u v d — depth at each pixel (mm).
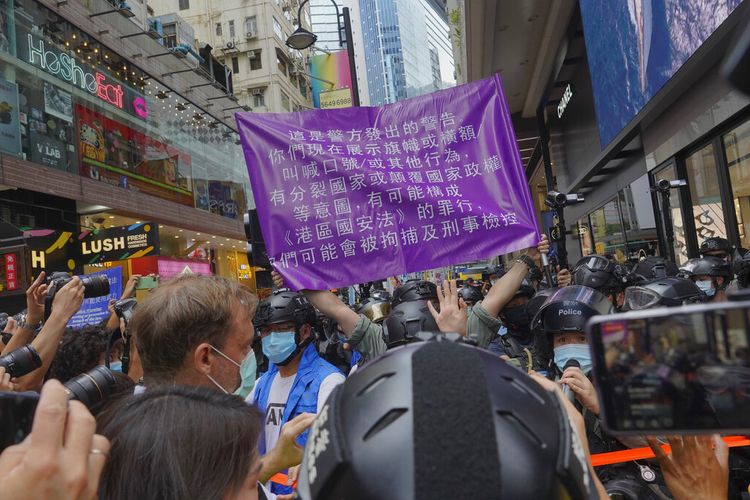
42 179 14023
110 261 10094
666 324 553
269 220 3117
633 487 1725
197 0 37750
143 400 1038
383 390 550
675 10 7070
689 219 9672
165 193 19812
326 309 2918
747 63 412
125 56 18203
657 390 545
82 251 10422
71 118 15461
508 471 491
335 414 588
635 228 12758
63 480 613
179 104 21562
